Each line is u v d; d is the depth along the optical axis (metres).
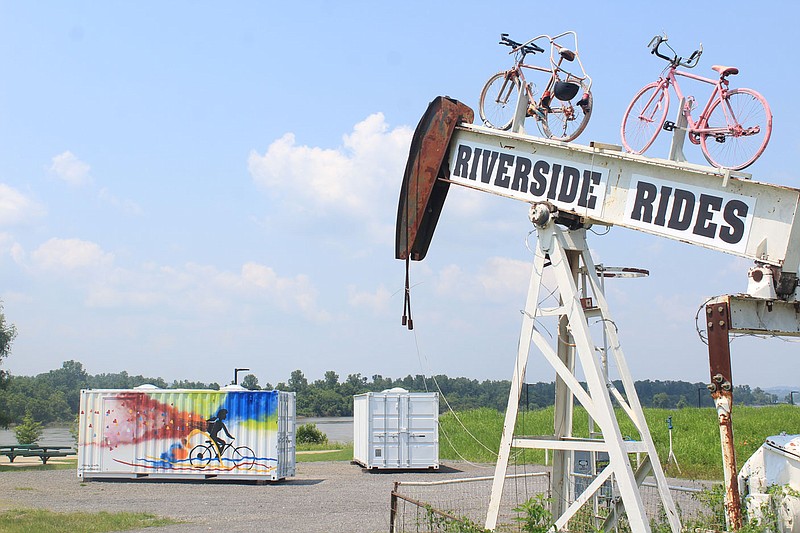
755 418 31.94
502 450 9.20
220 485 20.58
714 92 8.46
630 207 8.46
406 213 10.61
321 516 14.78
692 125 8.61
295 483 21.17
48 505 16.44
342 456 31.80
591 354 8.45
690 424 30.34
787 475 8.37
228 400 21.23
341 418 122.25
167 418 21.42
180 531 12.98
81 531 12.68
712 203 7.87
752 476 8.81
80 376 173.75
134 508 16.02
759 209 7.54
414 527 13.09
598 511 11.35
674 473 21.64
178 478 21.47
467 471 24.23
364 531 12.89
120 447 21.50
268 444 20.83
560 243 9.01
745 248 7.58
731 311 7.21
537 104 9.69
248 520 14.30
